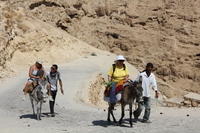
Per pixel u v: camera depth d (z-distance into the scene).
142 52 89.25
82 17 94.81
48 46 60.69
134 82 20.12
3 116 24.77
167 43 91.00
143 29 96.50
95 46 89.25
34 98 23.11
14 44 55.66
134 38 91.94
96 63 61.34
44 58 58.16
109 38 92.31
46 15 88.38
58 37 64.44
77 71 52.09
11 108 29.09
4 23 56.03
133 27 96.75
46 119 23.52
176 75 83.50
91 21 95.06
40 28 62.34
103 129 19.73
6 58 52.16
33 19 65.75
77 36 89.69
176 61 86.06
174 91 75.25
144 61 86.56
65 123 22.09
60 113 26.38
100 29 93.62
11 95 36.22
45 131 19.20
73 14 92.69
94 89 44.06
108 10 99.50
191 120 22.69
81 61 61.69
